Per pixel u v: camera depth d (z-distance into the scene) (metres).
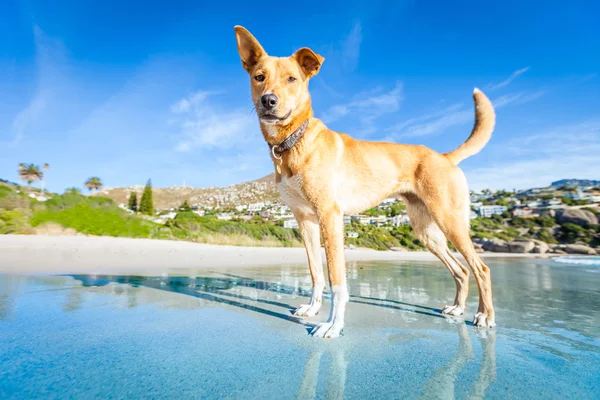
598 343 0.53
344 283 0.63
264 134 0.74
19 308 0.70
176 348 0.48
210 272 1.54
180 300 0.82
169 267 1.72
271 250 3.66
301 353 0.47
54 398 0.33
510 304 0.87
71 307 0.72
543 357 0.47
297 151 0.70
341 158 0.76
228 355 0.46
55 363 0.42
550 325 0.65
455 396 0.35
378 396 0.34
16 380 0.37
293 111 0.69
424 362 0.44
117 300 0.80
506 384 0.38
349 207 0.78
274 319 0.67
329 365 0.43
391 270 1.95
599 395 0.36
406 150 0.82
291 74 0.71
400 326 0.63
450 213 0.75
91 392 0.34
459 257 3.55
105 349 0.47
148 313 0.68
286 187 0.74
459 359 0.46
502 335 0.58
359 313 0.74
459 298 0.77
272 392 0.35
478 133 0.84
